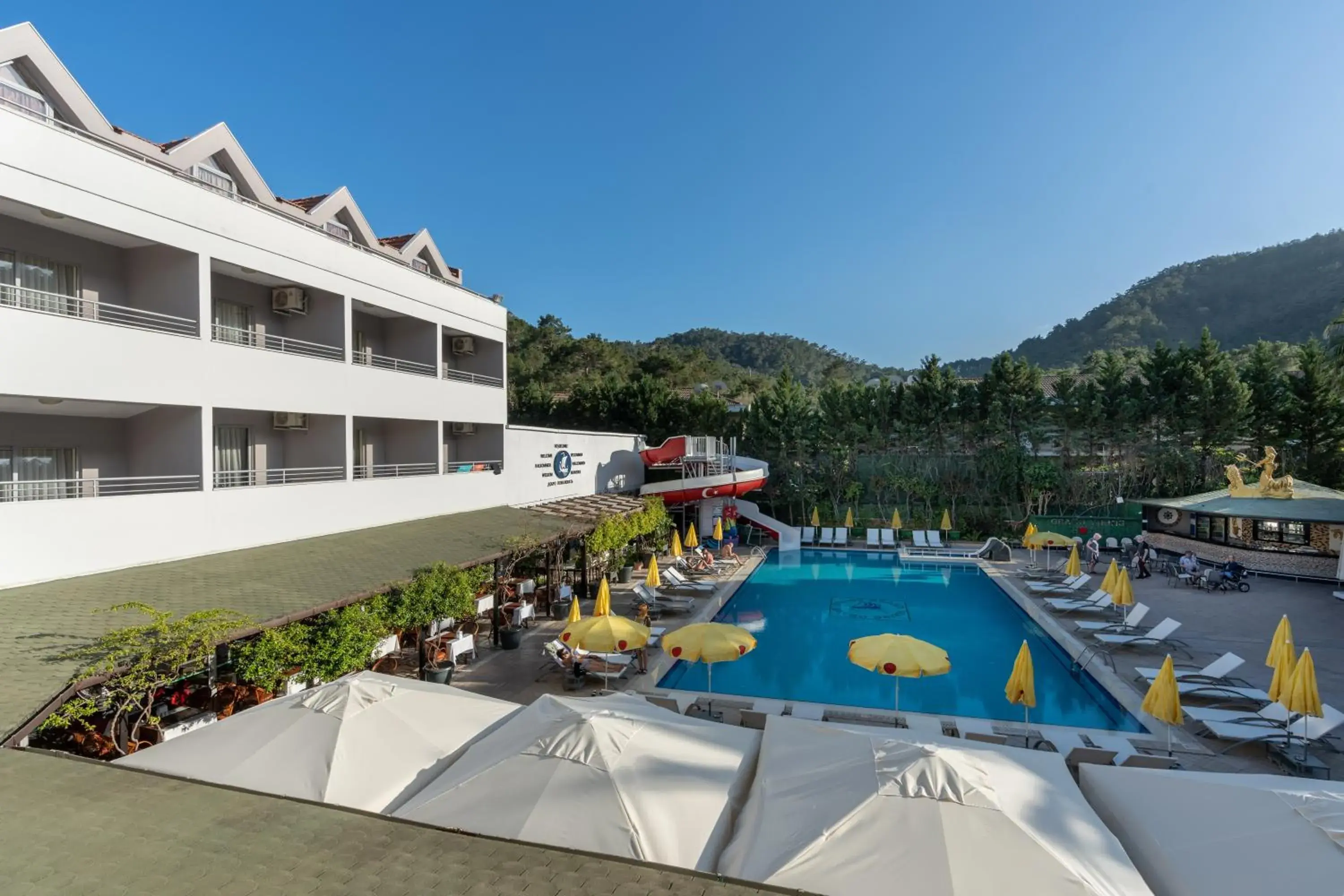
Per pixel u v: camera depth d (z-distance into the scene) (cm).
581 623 1441
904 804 602
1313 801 588
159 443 1467
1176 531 3400
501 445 2606
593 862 429
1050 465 4097
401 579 1353
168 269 1462
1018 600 2459
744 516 3897
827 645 2019
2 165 1109
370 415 1947
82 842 442
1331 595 2470
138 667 835
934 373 4428
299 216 1903
